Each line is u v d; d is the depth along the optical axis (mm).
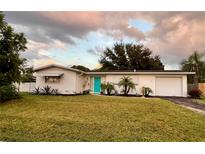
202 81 30281
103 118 6488
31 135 4523
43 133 4688
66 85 18484
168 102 11867
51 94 17953
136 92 19391
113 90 19516
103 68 38594
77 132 4789
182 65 31797
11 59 10852
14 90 11633
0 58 10477
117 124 5652
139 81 19516
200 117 7043
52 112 7598
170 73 18688
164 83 19297
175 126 5559
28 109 8336
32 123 5656
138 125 5582
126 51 38750
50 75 18344
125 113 7488
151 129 5176
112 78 20031
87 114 7195
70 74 18500
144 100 12508
